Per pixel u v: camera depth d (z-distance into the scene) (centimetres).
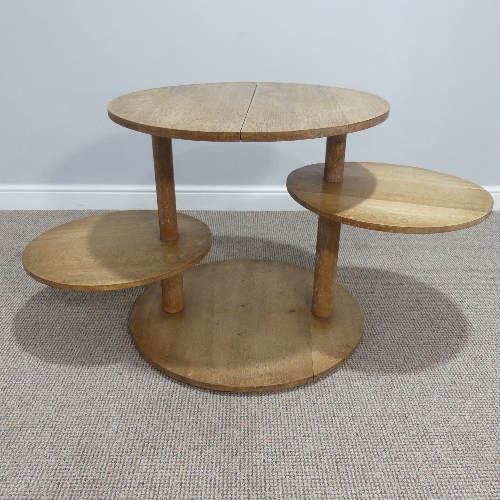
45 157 223
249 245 202
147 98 127
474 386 126
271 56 203
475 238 209
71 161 224
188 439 110
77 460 105
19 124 215
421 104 213
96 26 195
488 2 192
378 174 136
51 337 144
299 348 134
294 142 220
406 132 220
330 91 141
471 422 115
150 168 226
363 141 222
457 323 152
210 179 230
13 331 146
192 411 118
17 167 225
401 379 129
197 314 149
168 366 128
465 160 227
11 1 189
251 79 208
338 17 195
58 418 115
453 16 195
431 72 206
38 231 211
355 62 205
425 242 205
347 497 98
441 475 102
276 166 227
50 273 117
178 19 195
